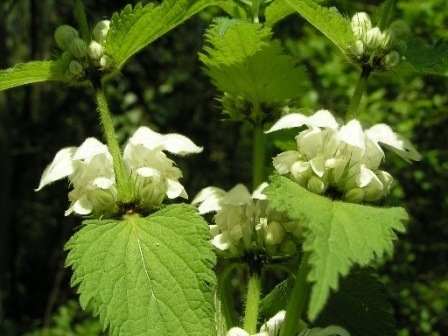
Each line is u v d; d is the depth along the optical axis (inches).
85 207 7.4
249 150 41.0
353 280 8.5
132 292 6.7
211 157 40.6
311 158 7.1
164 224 7.1
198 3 7.2
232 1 8.9
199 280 6.7
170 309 6.7
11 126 37.9
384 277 26.1
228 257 8.0
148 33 7.5
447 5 25.1
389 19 8.0
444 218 28.1
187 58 39.9
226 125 40.3
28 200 43.9
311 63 28.4
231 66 8.6
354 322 8.6
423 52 7.5
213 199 8.1
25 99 42.0
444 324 27.9
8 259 37.8
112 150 7.5
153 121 38.9
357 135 6.7
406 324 26.2
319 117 7.0
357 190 6.8
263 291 9.7
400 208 6.3
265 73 8.6
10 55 44.1
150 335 6.6
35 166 43.3
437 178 27.4
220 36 7.9
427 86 27.6
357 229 5.9
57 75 7.7
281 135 9.5
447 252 29.9
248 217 7.9
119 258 6.9
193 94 40.3
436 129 29.0
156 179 7.5
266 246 7.7
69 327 33.1
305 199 6.2
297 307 7.2
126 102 37.2
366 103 25.7
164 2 7.2
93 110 41.5
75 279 6.7
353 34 7.4
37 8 41.1
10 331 35.8
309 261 5.5
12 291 42.7
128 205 7.4
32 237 44.4
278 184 6.2
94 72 7.6
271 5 8.6
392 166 27.1
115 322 6.6
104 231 7.0
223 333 8.1
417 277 28.6
